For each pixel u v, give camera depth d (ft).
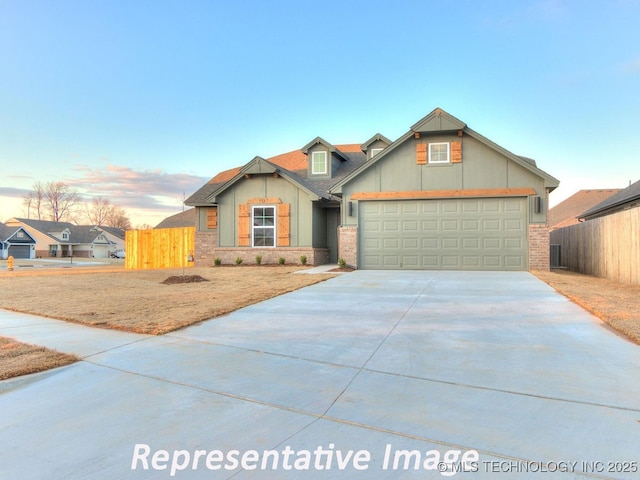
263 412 10.54
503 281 34.88
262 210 57.41
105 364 14.43
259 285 34.78
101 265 104.73
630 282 33.99
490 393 11.41
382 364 14.10
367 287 32.55
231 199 58.39
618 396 11.01
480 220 45.44
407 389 11.85
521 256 44.37
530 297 26.50
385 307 24.11
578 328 18.26
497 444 8.65
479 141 45.19
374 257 48.03
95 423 10.05
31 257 176.65
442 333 17.94
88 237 219.20
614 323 18.24
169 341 17.28
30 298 29.63
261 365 14.19
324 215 61.46
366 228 48.34
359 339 17.25
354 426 9.66
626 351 14.83
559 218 113.29
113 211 279.49
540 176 43.50
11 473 7.88
